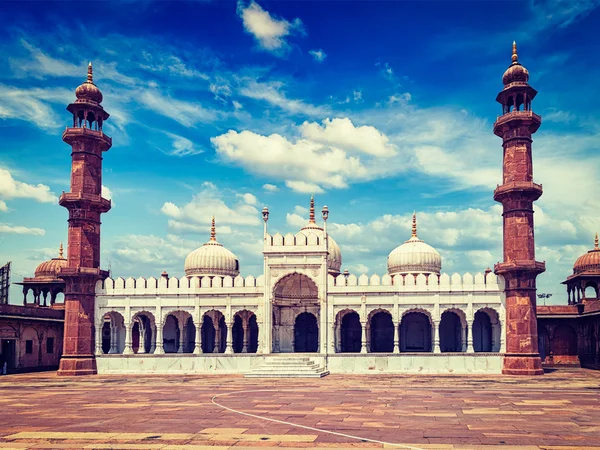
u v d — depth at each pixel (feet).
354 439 45.47
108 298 125.08
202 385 92.12
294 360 113.50
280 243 122.72
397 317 118.83
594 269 145.59
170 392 81.25
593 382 92.84
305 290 135.23
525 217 110.42
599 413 58.34
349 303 120.47
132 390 84.84
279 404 66.49
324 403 67.00
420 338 135.44
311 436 46.75
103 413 60.44
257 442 44.60
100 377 112.16
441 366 114.83
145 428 50.88
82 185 118.93
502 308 115.65
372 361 116.47
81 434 48.47
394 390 81.35
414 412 59.41
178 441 45.19
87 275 117.70
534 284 110.52
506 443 43.68
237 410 61.67
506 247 111.65
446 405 64.69
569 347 135.74
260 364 116.26
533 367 108.17
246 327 133.28
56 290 159.22
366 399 70.69
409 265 141.59
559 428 49.75
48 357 139.64
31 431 50.06
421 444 43.55
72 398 74.95
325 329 119.65
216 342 135.33
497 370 113.19
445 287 118.01
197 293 124.06
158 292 124.57
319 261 121.39
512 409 61.31
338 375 111.96
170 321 144.15
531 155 112.78
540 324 136.67
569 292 155.02
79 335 117.39
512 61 116.37
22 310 128.57
